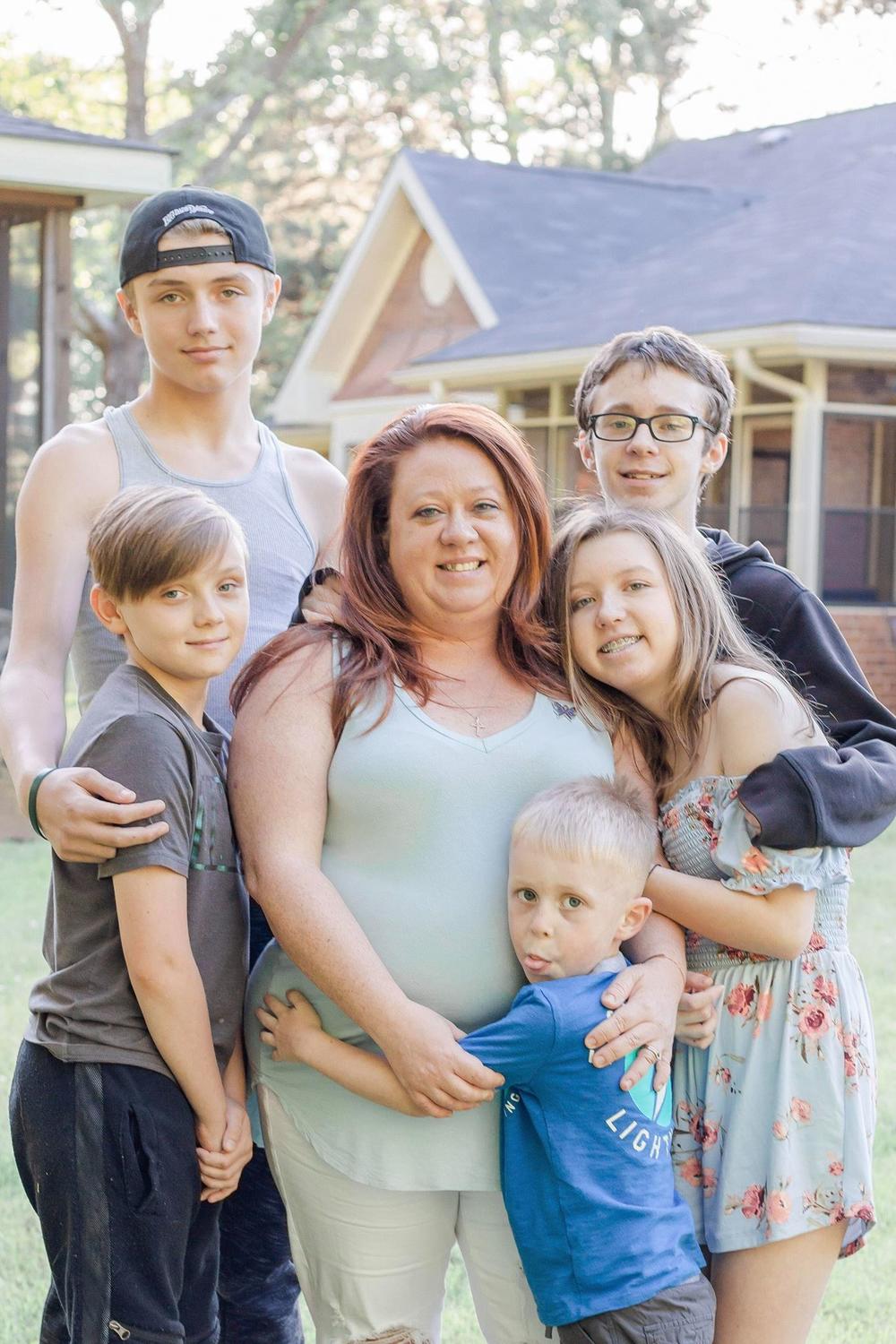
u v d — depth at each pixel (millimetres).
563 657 2363
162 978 2135
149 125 25422
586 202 18047
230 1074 2332
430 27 27250
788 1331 2303
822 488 12328
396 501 2258
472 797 2209
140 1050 2182
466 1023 2223
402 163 17734
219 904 2264
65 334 9500
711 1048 2332
